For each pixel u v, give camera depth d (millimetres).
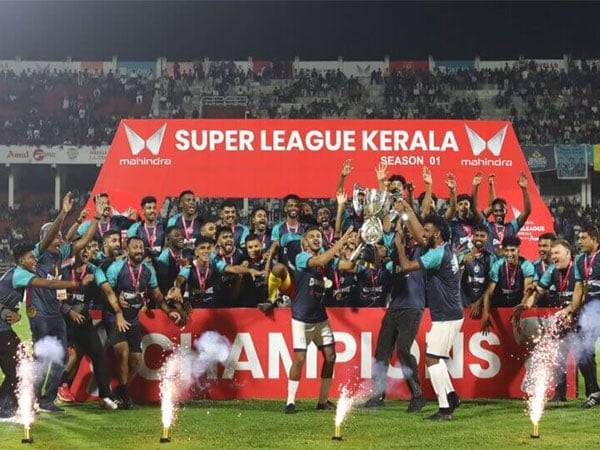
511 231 9844
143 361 7910
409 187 9047
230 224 9461
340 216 9117
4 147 30797
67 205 6984
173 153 12406
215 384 7949
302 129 12477
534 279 8688
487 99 35438
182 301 7887
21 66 38312
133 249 7492
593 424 6594
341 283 8328
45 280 6680
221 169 12422
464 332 8008
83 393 7828
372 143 12461
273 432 6316
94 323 7844
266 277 8633
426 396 7965
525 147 28438
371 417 6973
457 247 9258
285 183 12438
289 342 7984
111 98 36562
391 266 7578
